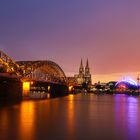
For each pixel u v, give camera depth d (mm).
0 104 100125
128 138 39688
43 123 52312
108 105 114438
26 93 155750
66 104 113875
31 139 37344
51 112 75000
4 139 36844
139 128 48719
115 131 45344
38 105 101875
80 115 69250
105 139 38844
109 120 60125
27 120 55969
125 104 124688
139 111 84938
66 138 38812
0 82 142250
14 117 60562
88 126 50188
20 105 98188
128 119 62656
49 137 39062
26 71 161125
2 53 138375
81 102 134500
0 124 49594
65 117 63719
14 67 148375
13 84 142500
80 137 39750
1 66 139000
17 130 43562
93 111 81938
